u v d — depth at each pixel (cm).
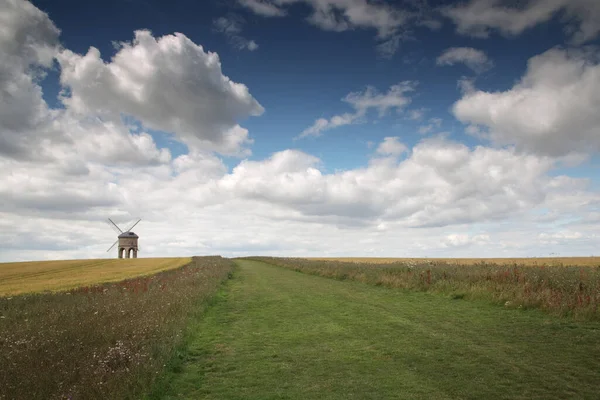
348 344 1027
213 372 852
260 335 1181
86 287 2402
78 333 1048
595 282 1365
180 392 736
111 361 830
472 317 1257
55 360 826
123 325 1116
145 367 784
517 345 916
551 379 700
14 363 777
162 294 1772
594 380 688
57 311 1443
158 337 1037
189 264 5650
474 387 685
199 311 1508
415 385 714
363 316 1384
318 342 1066
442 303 1548
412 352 917
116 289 2150
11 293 2366
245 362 914
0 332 1092
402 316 1344
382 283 2245
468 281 1769
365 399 662
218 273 3178
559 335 975
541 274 1655
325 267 3553
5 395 649
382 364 848
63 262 6712
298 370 839
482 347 918
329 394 695
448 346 945
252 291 2291
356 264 3600
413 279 2050
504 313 1280
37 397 646
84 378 716
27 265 5978
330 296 1934
